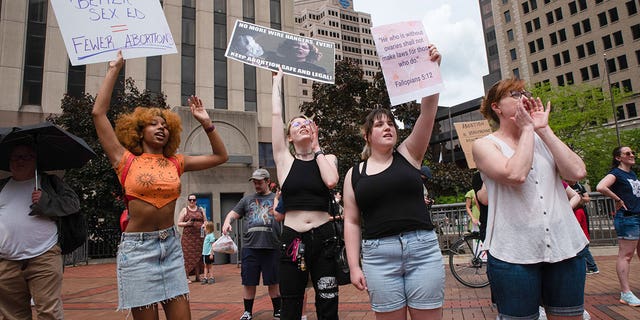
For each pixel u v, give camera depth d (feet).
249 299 17.20
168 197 10.31
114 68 10.76
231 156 61.52
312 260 11.05
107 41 11.03
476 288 22.41
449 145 206.90
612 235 33.24
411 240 8.45
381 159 9.30
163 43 11.57
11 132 11.48
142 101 59.98
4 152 12.54
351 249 9.14
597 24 167.22
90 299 24.53
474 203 26.63
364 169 9.26
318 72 14.35
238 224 45.01
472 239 24.35
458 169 39.50
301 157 12.13
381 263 8.56
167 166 10.59
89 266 47.88
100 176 55.01
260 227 17.38
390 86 9.73
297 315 10.89
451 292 21.44
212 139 11.95
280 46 14.21
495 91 8.45
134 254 9.73
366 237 8.88
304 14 444.14
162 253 9.98
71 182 52.85
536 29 191.42
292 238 11.07
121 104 59.00
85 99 59.16
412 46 9.91
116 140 10.34
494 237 7.80
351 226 9.34
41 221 11.77
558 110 120.78
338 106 38.63
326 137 37.73
